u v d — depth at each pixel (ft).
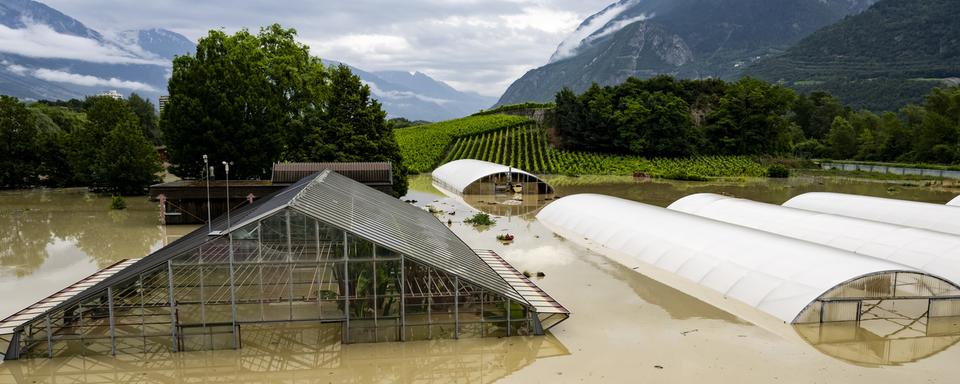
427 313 68.39
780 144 373.81
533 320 69.72
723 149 362.53
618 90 376.89
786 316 73.87
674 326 73.05
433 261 69.31
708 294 86.07
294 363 62.28
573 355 64.34
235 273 65.82
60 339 63.16
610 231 121.29
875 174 297.12
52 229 135.64
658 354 64.49
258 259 65.57
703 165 313.12
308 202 71.56
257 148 170.09
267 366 61.46
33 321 62.13
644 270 99.96
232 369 60.85
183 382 57.82
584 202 145.89
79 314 64.13
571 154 335.88
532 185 212.64
